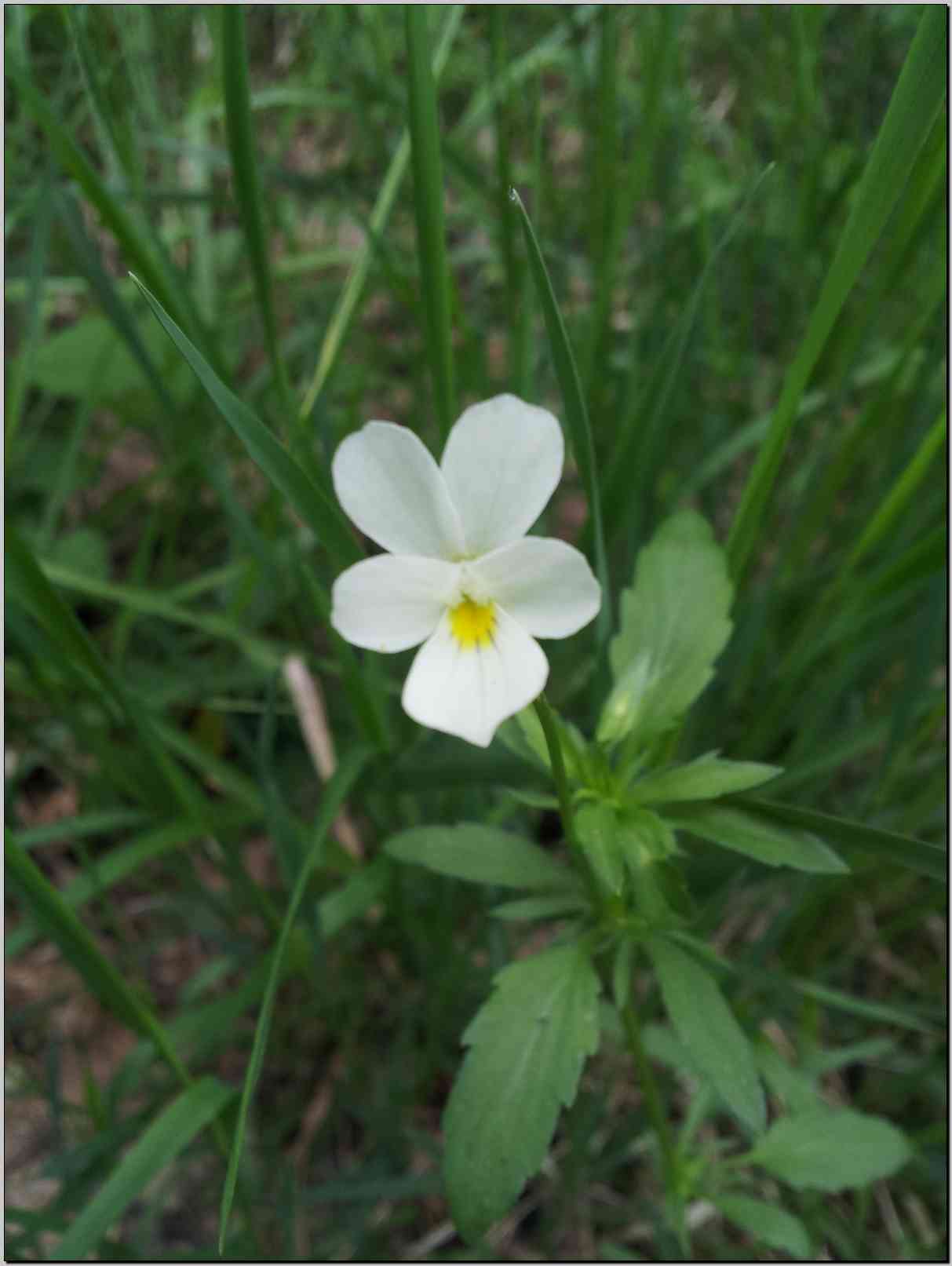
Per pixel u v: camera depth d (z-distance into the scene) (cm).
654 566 12
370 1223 15
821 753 15
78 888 14
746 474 20
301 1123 16
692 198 21
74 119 19
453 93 24
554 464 9
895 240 14
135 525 22
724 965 11
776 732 17
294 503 11
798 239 18
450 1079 17
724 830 11
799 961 17
